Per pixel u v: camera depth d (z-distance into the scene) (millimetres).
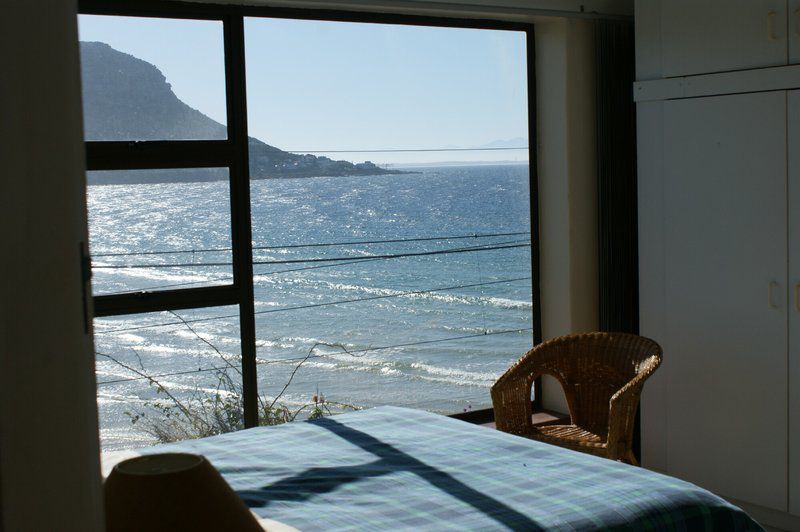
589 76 4371
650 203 3910
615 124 4371
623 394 3232
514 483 2119
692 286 3758
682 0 3688
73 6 518
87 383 511
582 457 2350
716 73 3578
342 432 2680
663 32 3779
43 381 459
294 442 2586
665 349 3898
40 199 458
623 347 3646
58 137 476
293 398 4434
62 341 475
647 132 3889
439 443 2520
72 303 487
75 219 496
